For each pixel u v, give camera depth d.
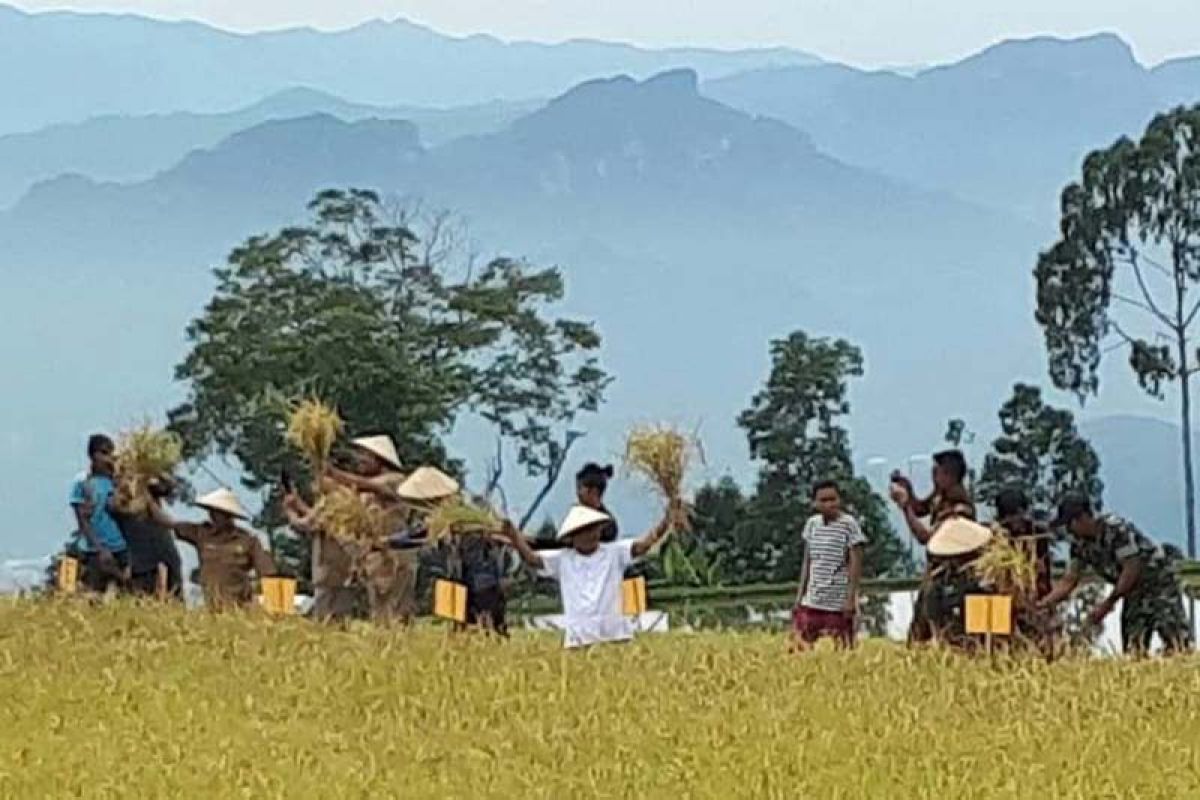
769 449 79.12
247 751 16.14
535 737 16.83
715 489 75.69
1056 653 21.16
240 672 19.75
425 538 24.77
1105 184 105.38
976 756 16.08
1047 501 85.75
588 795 15.08
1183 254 105.62
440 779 15.55
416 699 18.41
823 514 26.34
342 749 16.53
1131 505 182.62
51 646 21.28
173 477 28.91
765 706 17.86
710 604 60.22
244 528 27.28
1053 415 87.06
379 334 77.69
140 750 16.06
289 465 65.62
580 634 23.23
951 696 18.53
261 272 79.12
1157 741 16.66
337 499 25.42
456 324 82.62
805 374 79.38
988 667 20.08
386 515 25.39
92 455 28.36
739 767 15.67
